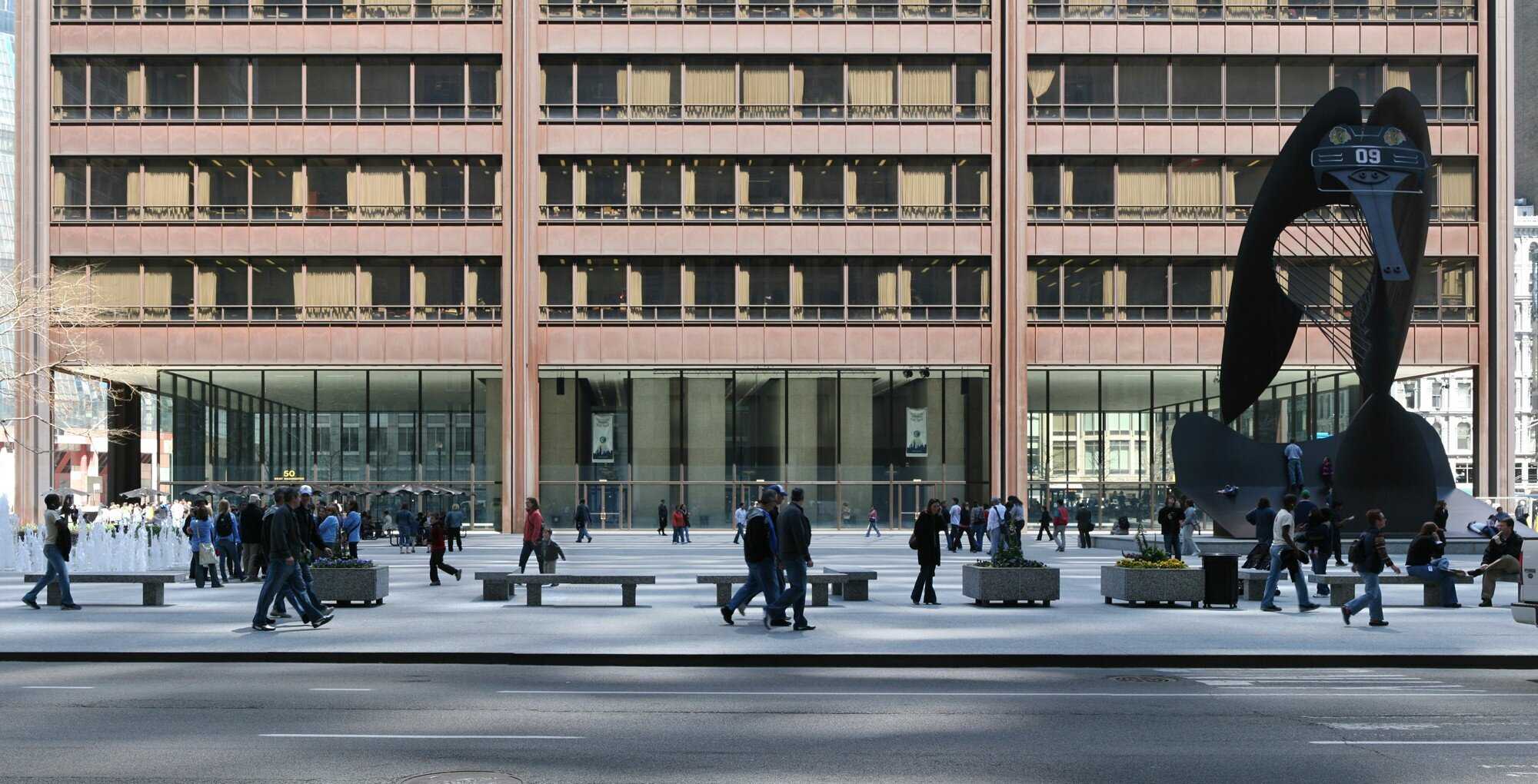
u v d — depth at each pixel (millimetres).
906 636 16375
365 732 10023
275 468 55812
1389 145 34812
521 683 12883
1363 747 9578
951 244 55750
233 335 54469
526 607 20609
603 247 55281
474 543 47125
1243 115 56094
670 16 55938
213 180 54688
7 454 101250
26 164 54281
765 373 56781
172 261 54531
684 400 56656
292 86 54969
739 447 56562
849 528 56438
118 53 54500
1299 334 55375
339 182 54906
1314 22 56156
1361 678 13547
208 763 8812
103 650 14812
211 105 54750
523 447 54812
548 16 55812
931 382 56938
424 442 55969
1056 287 55875
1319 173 34969
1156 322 55719
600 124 55625
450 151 54938
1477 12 56250
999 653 14664
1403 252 36812
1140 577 20719
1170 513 33000
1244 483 38156
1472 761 9070
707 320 55500
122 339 54250
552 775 8461
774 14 56125
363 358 54625
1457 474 110125
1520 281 114500
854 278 55844
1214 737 9953
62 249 54250
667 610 20062
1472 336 55844
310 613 17406
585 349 55312
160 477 57000
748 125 55812
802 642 15742
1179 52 56000
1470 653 14672
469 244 54906
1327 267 55188
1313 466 38281
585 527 48938
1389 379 35562
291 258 54656
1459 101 56406
